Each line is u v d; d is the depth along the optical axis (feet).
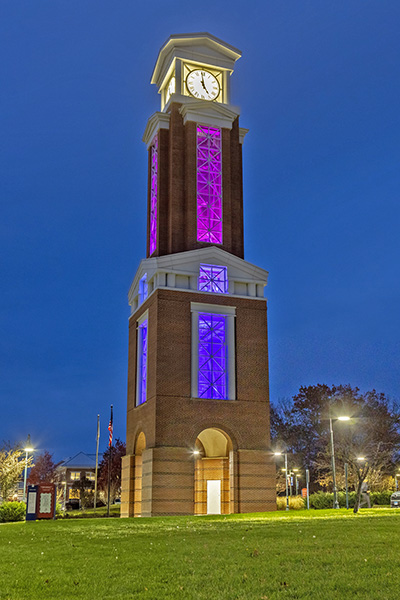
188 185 199.00
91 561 55.26
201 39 215.72
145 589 41.27
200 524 102.58
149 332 184.14
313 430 338.54
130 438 195.62
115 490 381.81
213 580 43.50
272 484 176.96
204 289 189.47
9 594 40.83
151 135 219.00
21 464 208.85
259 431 180.14
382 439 288.10
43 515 130.00
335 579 41.83
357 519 98.32
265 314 191.21
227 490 190.70
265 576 44.11
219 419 176.76
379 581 40.73
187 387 175.94
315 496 223.10
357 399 325.21
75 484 371.76
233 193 208.13
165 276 184.34
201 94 214.28
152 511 163.12
